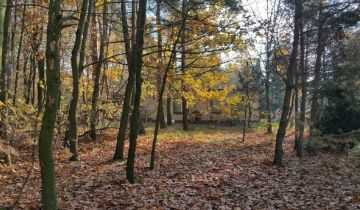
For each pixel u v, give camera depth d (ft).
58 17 15.83
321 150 59.98
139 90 34.96
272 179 39.60
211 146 68.18
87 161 47.37
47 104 15.83
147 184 34.45
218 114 122.31
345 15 52.54
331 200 30.81
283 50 65.41
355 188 35.63
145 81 65.98
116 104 70.28
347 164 46.26
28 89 88.63
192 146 67.15
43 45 78.23
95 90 67.87
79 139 69.05
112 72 77.46
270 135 91.45
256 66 87.35
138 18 34.55
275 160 49.57
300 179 40.06
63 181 34.42
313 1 54.90
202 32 37.42
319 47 57.26
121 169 41.81
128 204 27.40
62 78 66.28
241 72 93.76
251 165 48.47
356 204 29.40
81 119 68.74
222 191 33.17
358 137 52.85
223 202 29.32
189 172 41.57
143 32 34.58
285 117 50.34
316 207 28.60
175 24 37.14
